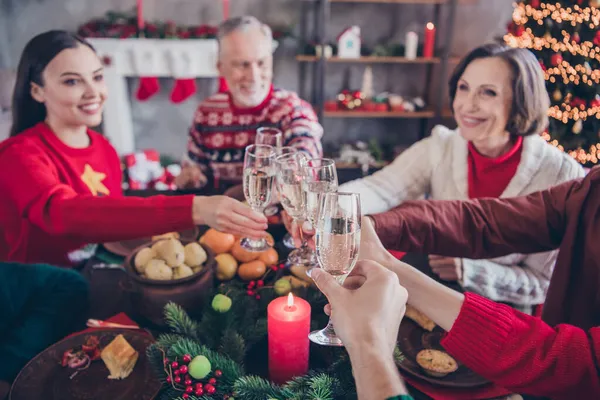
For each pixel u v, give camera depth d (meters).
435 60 3.95
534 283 1.29
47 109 1.42
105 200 1.15
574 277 1.03
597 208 0.97
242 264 1.13
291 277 1.04
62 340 0.90
